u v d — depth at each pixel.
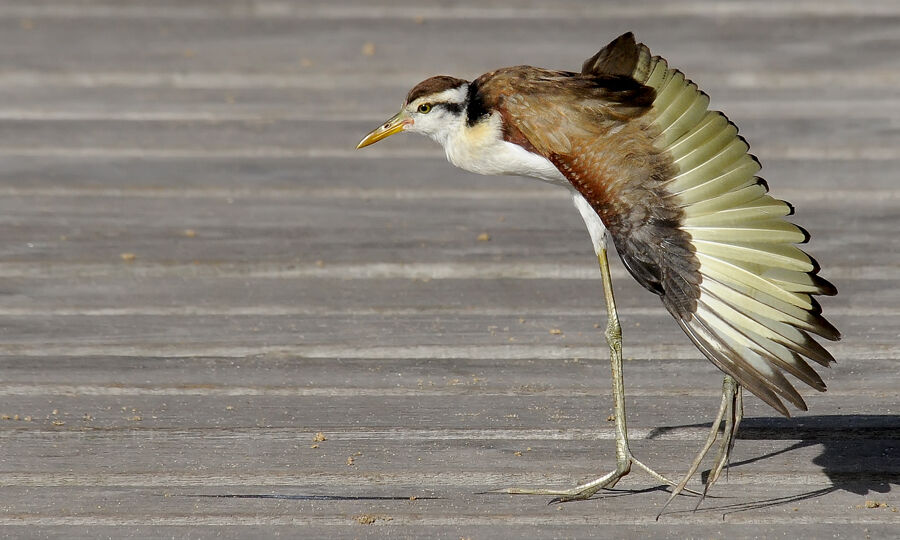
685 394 9.42
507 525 7.75
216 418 9.09
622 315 10.71
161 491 8.15
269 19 17.52
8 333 10.35
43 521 7.80
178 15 17.72
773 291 7.13
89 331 10.43
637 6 17.80
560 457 8.56
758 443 8.70
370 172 13.69
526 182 13.53
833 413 9.06
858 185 13.03
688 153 7.41
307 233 12.27
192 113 14.90
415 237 12.19
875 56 16.03
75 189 13.12
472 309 10.85
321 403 9.34
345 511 7.90
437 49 16.23
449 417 9.10
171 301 10.98
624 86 7.80
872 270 11.30
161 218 12.58
